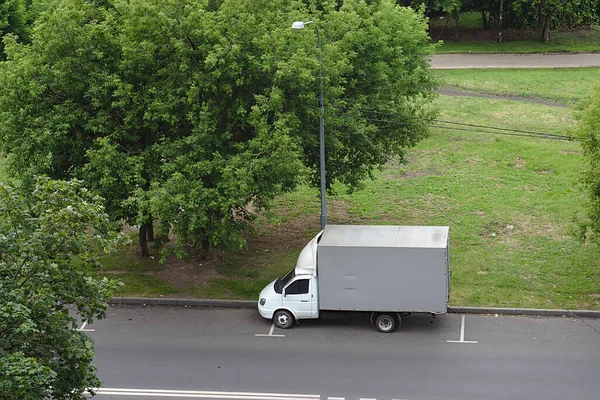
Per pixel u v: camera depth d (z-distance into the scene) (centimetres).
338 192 4197
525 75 5753
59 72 2883
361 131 3244
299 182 3097
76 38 2938
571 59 6128
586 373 2502
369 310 2786
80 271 1827
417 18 3872
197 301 3106
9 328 1642
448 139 4759
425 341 2750
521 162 4425
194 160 2888
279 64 2805
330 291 2803
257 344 2767
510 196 4022
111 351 2736
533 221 3734
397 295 2755
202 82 2867
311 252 2889
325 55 3012
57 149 2991
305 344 2755
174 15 2884
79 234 1802
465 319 2916
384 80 3462
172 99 2884
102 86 2908
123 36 2873
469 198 4028
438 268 2706
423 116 3859
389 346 2722
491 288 3127
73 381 1781
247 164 2802
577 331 2808
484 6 6788
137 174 2855
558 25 6969
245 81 2916
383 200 4072
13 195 1770
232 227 2934
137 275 3328
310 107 3039
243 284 3244
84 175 2939
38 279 1731
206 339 2817
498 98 5372
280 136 2778
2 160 4747
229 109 2958
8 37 3081
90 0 3147
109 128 2973
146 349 2747
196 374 2556
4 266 1705
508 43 6606
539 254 3400
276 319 2878
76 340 1788
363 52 3434
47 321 1756
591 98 3061
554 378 2473
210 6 3081
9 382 1477
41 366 1527
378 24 3597
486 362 2592
